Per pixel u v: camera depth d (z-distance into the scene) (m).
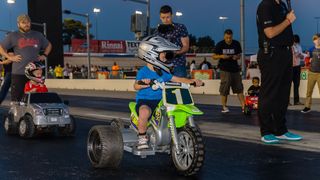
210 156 7.37
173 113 5.82
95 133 6.64
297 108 13.84
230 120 11.64
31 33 9.67
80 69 51.16
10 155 7.71
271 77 8.09
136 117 6.35
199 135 5.82
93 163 6.66
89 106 17.25
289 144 8.17
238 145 8.30
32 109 9.48
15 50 9.62
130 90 29.75
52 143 8.89
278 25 7.84
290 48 8.15
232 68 12.81
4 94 11.85
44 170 6.56
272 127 8.38
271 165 6.68
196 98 19.55
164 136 6.04
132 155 7.50
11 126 9.96
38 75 9.86
